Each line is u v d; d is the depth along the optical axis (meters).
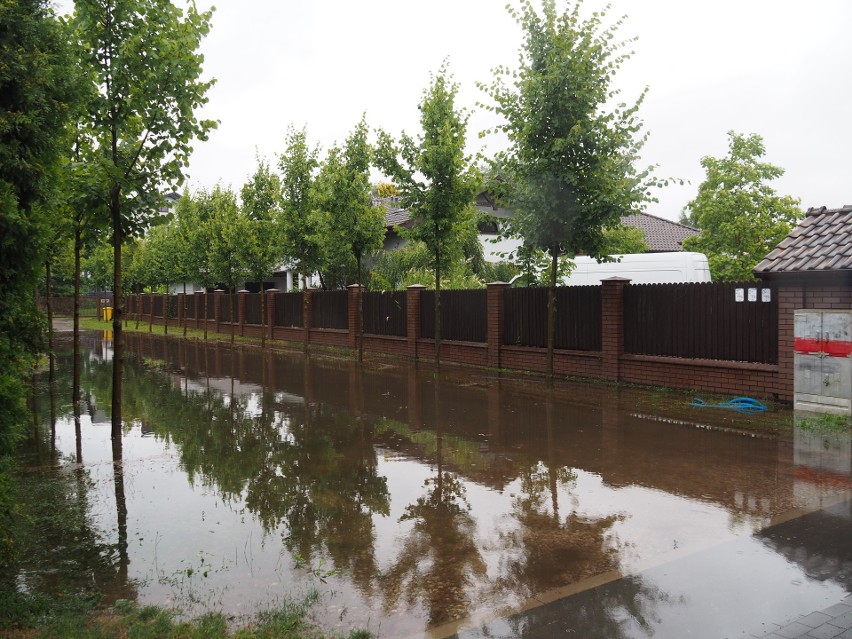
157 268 34.62
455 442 8.38
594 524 5.35
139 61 8.20
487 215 13.51
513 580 4.37
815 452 7.31
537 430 8.89
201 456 7.96
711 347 10.77
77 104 5.06
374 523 5.57
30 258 4.59
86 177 8.28
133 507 6.10
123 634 3.66
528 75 11.39
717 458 7.20
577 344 13.31
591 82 10.98
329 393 12.65
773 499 5.80
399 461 7.57
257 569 4.66
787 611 3.82
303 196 21.27
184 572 4.62
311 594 4.21
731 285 10.47
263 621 3.87
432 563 4.70
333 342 22.50
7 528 4.93
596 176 11.16
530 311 14.43
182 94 8.34
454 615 3.91
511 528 5.34
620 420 9.32
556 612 3.90
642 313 11.92
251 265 23.70
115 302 8.86
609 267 17.39
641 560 4.61
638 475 6.67
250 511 5.95
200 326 35.53
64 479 7.02
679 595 4.06
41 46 4.78
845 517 5.31
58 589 4.37
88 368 17.44
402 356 18.73
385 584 4.37
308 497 6.33
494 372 14.74
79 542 5.22
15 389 4.47
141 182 8.52
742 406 9.66
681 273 16.70
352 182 17.41
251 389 13.40
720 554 4.66
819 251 9.05
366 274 25.69
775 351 9.91
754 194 17.08
